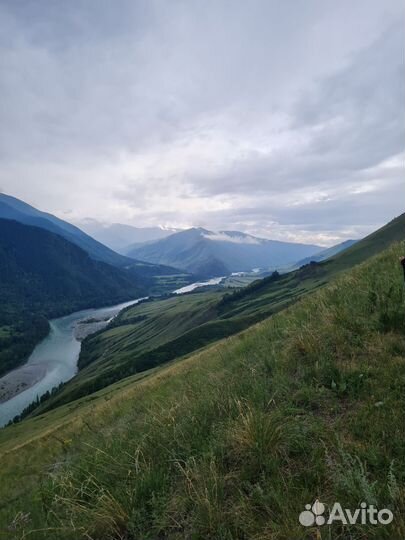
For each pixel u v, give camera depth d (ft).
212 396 18.71
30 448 54.34
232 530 10.27
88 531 12.28
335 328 20.98
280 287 612.70
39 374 485.56
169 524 11.53
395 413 12.87
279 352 21.43
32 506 17.97
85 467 17.33
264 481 11.55
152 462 14.92
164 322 627.46
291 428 13.44
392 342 17.89
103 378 334.85
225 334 381.81
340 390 15.25
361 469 10.34
